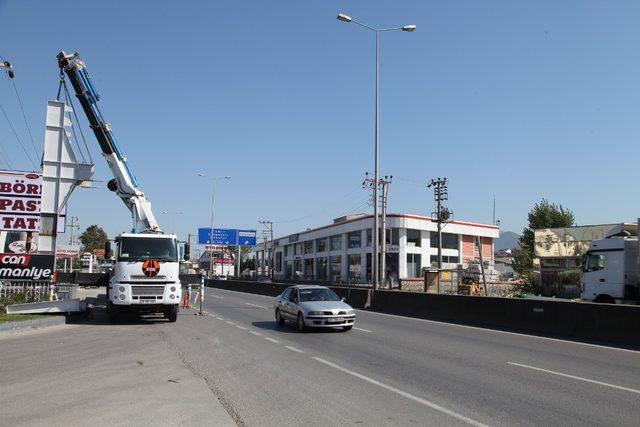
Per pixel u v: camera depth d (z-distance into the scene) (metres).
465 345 14.01
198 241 77.69
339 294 30.97
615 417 7.14
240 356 12.05
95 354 12.09
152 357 11.77
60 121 22.42
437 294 22.55
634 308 14.62
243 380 9.43
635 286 22.91
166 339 14.89
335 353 12.55
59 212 22.19
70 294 21.69
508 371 10.36
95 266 72.00
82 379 9.37
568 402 7.93
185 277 33.81
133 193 21.92
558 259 54.31
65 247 69.94
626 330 14.68
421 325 19.30
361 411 7.39
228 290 52.69
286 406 7.65
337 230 86.62
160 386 8.87
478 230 85.88
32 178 21.61
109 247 19.17
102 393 8.34
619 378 9.72
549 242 55.12
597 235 52.12
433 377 9.75
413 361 11.47
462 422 6.88
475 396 8.28
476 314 20.12
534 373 10.16
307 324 16.66
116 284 18.41
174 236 19.20
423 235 78.56
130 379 9.41
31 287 20.75
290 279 103.12
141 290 18.52
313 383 9.21
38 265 21.00
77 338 14.82
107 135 21.75
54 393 8.31
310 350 13.01
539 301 17.56
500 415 7.21
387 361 11.46
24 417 6.96
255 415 7.18
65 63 21.19
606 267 23.66
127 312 20.50
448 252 82.06
